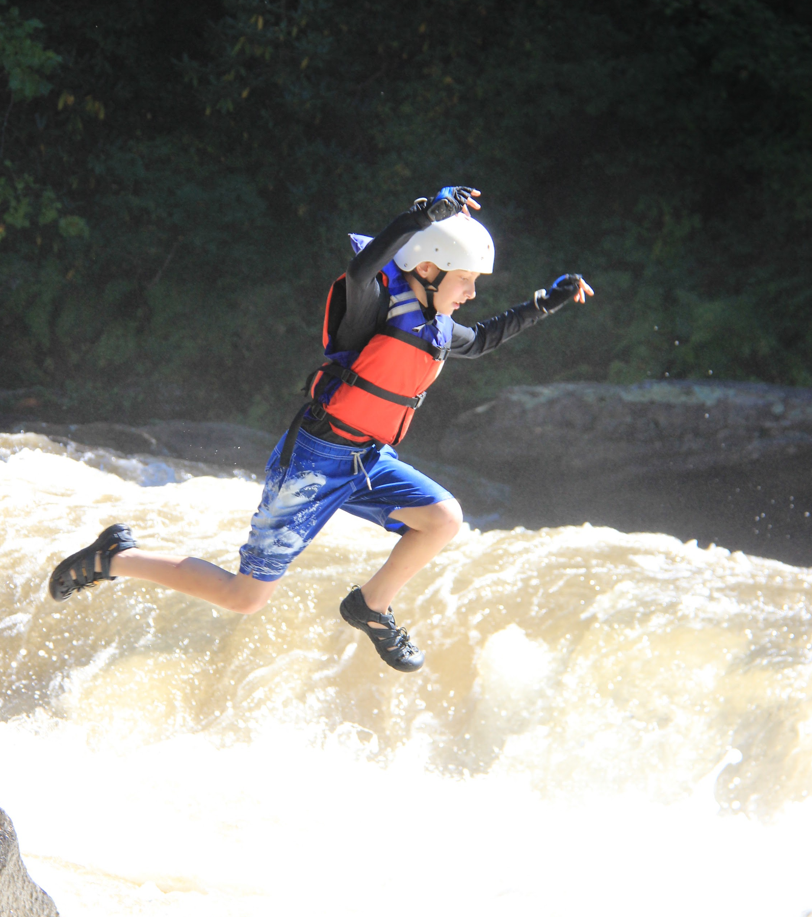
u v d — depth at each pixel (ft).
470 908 32.19
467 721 44.34
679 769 40.37
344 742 44.91
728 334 136.98
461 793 41.78
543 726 43.04
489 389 136.98
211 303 142.72
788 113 151.84
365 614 33.68
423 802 41.19
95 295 142.51
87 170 143.54
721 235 151.64
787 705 40.16
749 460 114.11
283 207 148.25
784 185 147.95
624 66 149.18
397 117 149.89
